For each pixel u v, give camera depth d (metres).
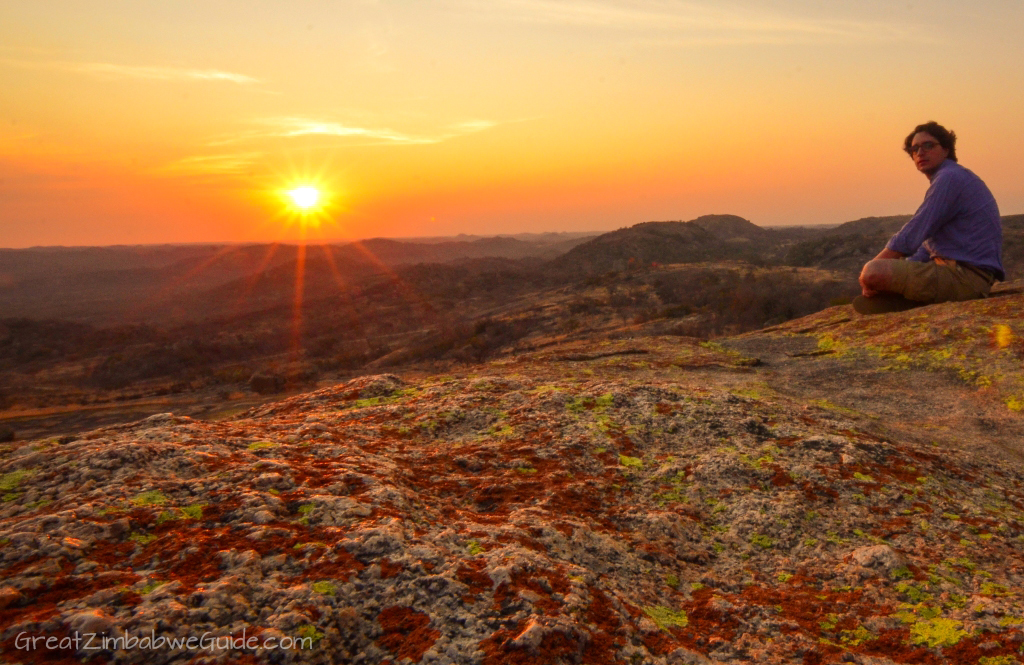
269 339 174.25
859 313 8.76
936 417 5.57
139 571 2.20
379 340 150.75
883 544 3.08
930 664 2.14
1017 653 2.13
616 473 3.92
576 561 2.76
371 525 2.61
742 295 86.00
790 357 7.89
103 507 2.59
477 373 6.83
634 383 5.75
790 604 2.61
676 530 3.22
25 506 2.66
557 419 4.75
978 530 3.24
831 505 3.48
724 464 3.96
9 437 75.50
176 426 3.96
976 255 7.42
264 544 2.43
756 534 3.24
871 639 2.34
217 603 2.01
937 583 2.68
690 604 2.62
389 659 1.94
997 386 5.86
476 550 2.62
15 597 1.96
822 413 5.27
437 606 2.16
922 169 7.65
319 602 2.10
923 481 3.80
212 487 2.90
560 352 8.41
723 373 7.15
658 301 123.00
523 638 1.98
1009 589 2.62
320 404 5.56
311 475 3.16
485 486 3.56
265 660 1.83
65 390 125.12
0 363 164.88
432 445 4.37
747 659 2.21
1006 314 7.07
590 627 2.16
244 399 89.56
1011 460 4.61
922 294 7.81
